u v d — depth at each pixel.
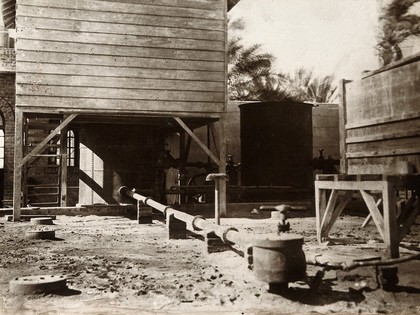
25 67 11.52
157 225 10.50
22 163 11.46
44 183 18.53
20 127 11.46
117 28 12.19
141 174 14.35
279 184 15.77
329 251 6.34
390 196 5.14
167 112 12.52
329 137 20.48
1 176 18.81
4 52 18.33
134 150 14.36
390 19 36.72
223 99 12.95
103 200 14.04
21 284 4.21
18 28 11.49
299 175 15.95
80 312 3.73
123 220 11.58
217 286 4.50
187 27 12.73
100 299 4.08
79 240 7.98
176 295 4.17
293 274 3.90
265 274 3.93
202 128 18.53
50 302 4.00
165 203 14.26
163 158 14.24
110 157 14.15
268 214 12.97
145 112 12.33
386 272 4.29
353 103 6.80
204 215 12.49
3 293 4.29
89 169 14.16
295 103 15.97
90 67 11.96
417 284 4.50
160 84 12.48
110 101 12.08
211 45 12.91
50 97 11.66
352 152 6.82
